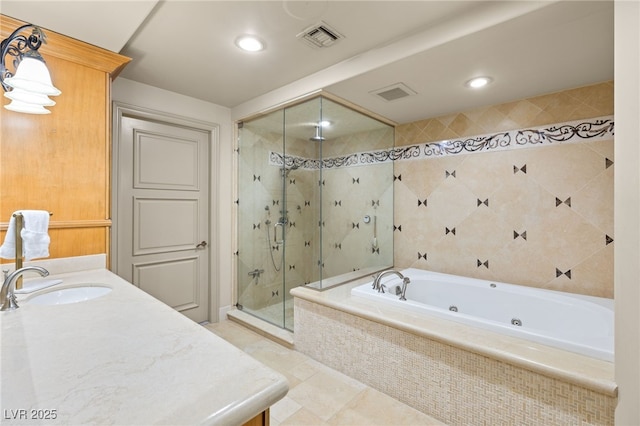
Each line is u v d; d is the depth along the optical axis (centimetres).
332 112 257
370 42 188
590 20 144
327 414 169
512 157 246
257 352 241
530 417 137
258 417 69
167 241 277
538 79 208
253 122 310
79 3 147
